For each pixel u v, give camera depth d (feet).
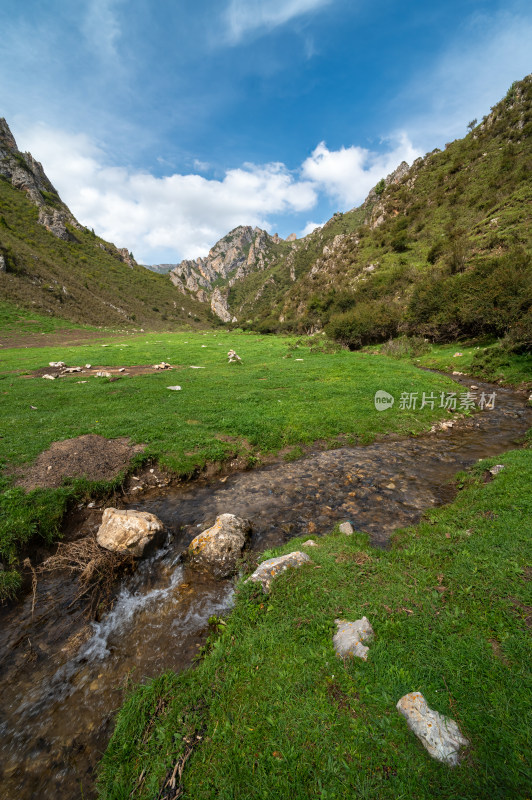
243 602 16.15
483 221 203.21
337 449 41.22
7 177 419.54
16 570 21.34
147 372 84.12
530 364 75.05
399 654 11.80
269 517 26.76
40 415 46.60
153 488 32.78
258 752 9.62
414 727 9.44
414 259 238.89
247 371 84.07
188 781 9.45
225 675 12.51
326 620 13.89
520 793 7.76
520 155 254.27
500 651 11.57
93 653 15.64
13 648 16.19
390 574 16.71
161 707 12.05
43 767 11.40
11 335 163.84
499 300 90.94
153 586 20.03
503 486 24.47
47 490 28.19
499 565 15.89
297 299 369.30
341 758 9.04
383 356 112.98
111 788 10.04
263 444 41.24
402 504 27.55
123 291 395.14
